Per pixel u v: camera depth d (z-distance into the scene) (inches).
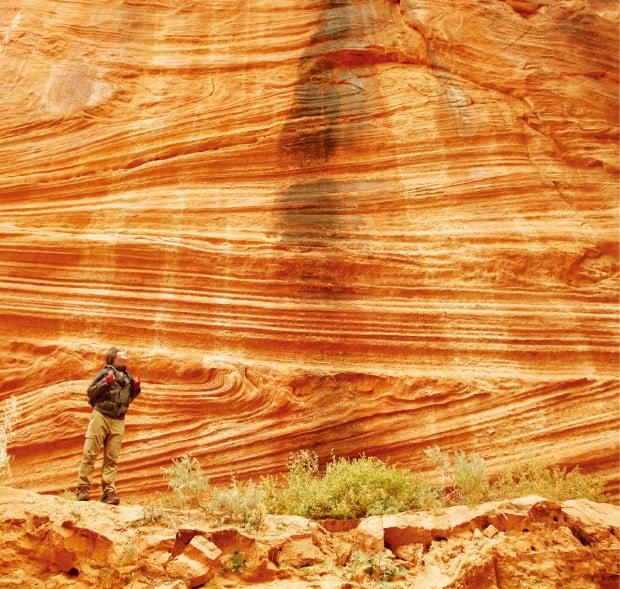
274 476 299.6
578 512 205.5
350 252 370.0
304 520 200.7
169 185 413.1
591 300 357.4
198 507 211.3
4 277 366.9
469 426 311.9
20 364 339.3
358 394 325.7
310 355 339.9
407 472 270.1
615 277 369.4
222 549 183.8
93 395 230.5
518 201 392.8
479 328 345.1
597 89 466.6
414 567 186.5
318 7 519.8
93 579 174.6
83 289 362.6
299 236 380.2
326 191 403.2
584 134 431.2
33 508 189.2
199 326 348.2
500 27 497.0
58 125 447.5
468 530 193.6
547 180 402.6
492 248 370.9
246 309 353.1
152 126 445.4
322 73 471.8
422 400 320.5
